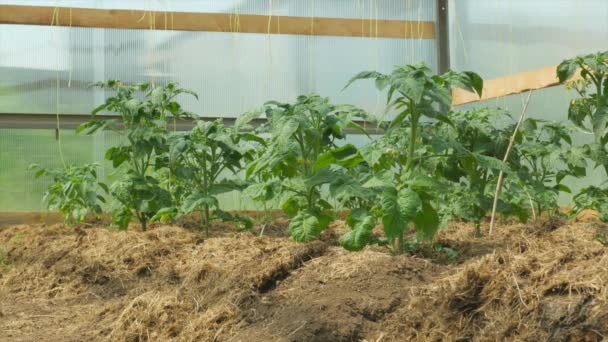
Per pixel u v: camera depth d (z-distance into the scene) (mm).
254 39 7848
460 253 3910
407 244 3930
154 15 7555
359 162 3881
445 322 2857
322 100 4000
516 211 4730
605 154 4914
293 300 3301
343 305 3084
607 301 2506
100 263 4484
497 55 7520
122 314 3457
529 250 3240
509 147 4109
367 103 8031
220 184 5129
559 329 2559
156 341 3232
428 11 8281
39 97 7395
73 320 3721
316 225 3838
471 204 4348
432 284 3135
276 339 2941
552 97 6754
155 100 5496
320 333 2922
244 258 4020
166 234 5129
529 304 2703
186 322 3336
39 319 3750
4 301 4148
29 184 7375
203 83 7758
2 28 7320
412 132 3668
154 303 3471
